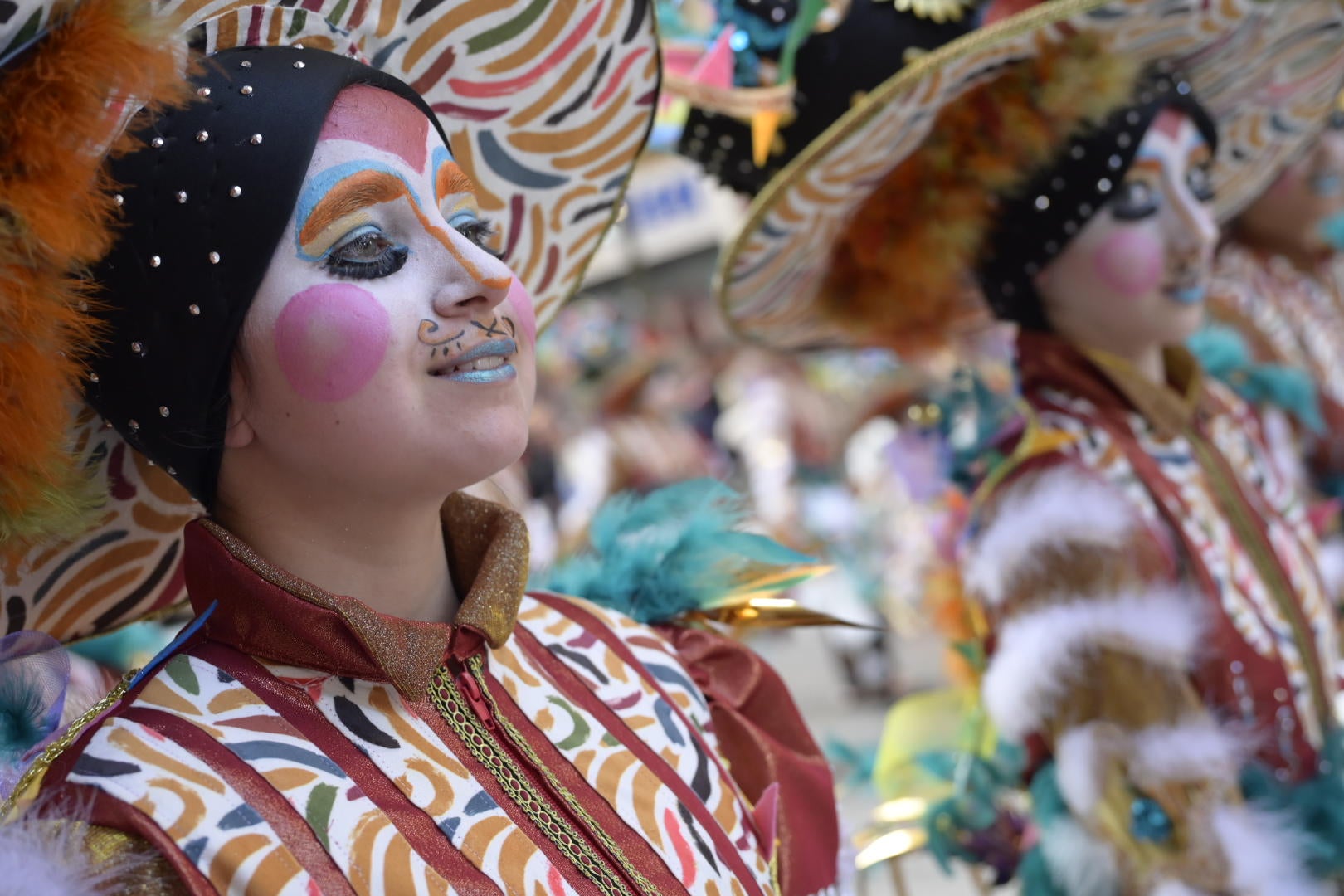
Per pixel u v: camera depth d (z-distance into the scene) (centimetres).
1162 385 184
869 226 188
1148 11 171
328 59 99
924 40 176
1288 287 273
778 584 132
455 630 100
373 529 100
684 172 867
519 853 93
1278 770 165
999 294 187
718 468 720
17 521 93
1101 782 152
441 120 123
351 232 95
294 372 93
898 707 199
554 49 121
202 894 83
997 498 172
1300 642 173
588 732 107
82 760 88
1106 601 154
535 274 139
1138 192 174
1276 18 183
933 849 181
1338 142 262
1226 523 177
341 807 90
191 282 94
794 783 122
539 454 657
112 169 95
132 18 90
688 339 844
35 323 90
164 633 225
